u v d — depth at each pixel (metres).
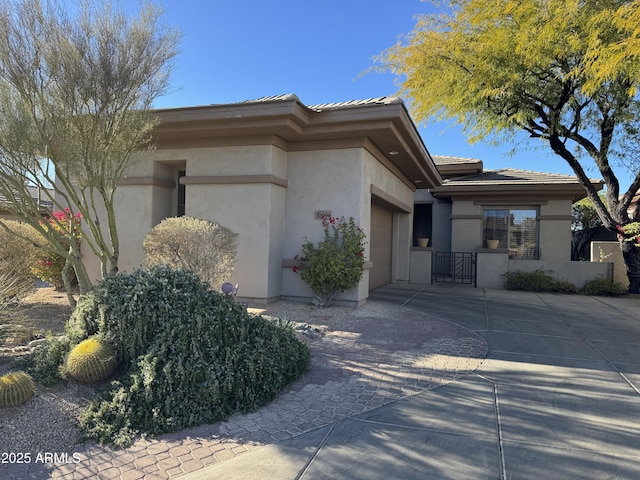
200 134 9.03
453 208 17.30
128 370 4.41
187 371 4.10
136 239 9.91
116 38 5.98
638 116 12.16
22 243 7.43
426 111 13.46
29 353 5.09
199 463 3.28
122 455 3.40
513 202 16.66
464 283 15.74
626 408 4.22
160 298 4.61
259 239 9.02
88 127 6.20
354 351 6.05
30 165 6.10
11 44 5.46
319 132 8.78
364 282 9.76
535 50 10.28
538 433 3.68
